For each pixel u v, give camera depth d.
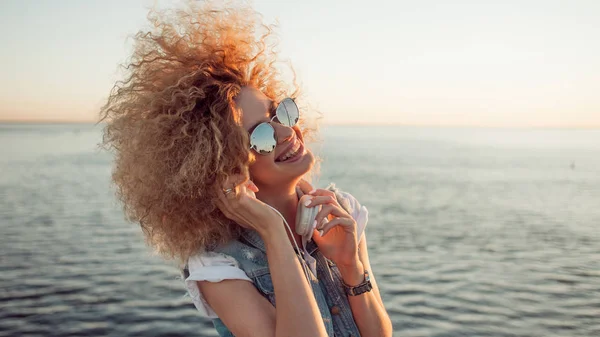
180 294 16.98
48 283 18.31
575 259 23.27
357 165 85.94
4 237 26.91
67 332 13.53
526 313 15.62
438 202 43.44
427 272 20.36
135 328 13.88
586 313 15.74
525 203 44.09
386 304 16.22
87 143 180.75
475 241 27.11
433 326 14.27
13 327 13.91
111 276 19.27
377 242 26.36
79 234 27.97
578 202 45.47
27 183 57.25
